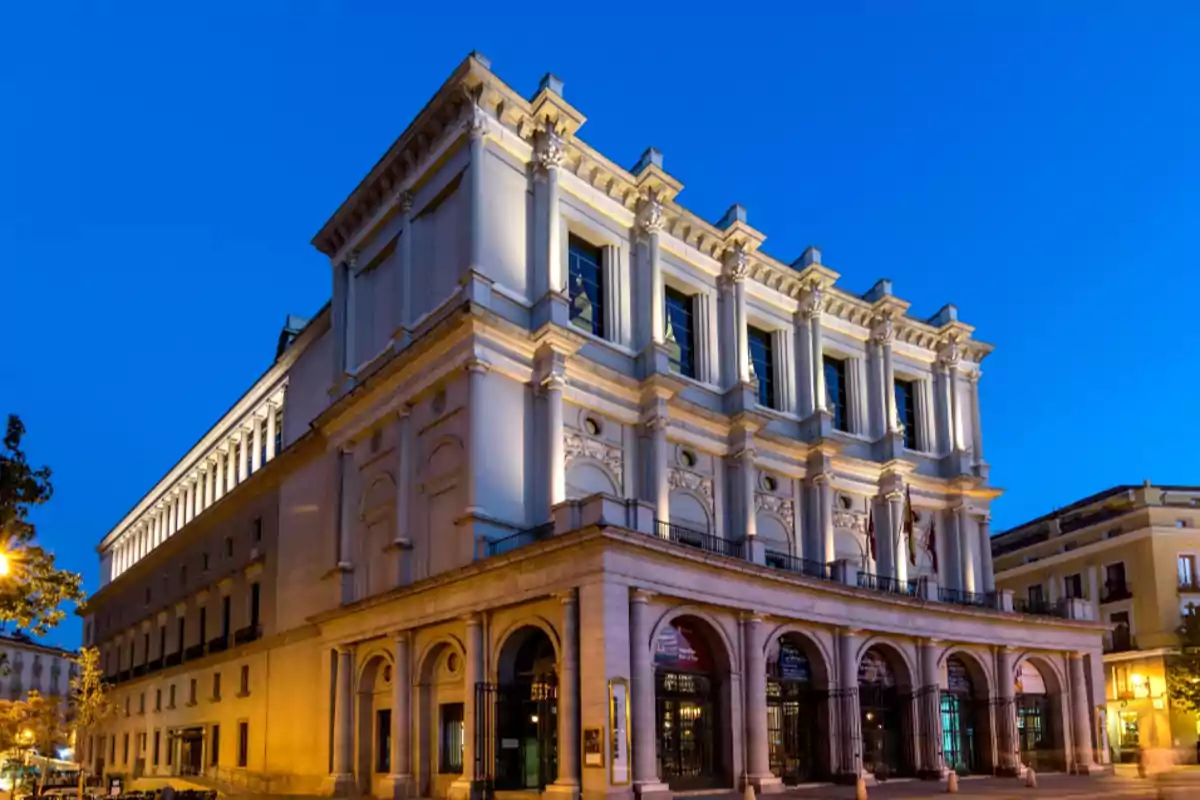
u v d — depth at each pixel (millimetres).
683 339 37281
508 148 32156
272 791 36219
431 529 30312
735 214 38500
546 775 25859
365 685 32031
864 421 42688
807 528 38781
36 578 24703
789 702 31375
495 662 26891
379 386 33250
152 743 51281
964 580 43969
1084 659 41812
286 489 40500
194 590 49281
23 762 49344
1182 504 57781
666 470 33312
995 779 36125
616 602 24391
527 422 30391
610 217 34812
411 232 34219
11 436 24031
